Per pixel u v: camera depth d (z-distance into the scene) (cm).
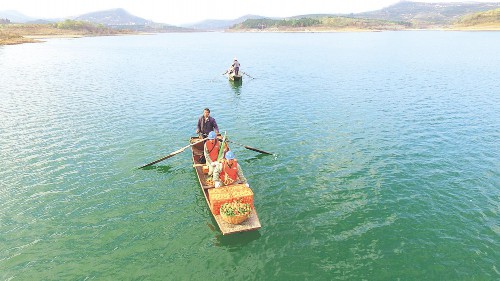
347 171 1661
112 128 2330
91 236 1186
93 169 1692
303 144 2031
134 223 1262
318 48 10119
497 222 1233
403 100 3133
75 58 7288
